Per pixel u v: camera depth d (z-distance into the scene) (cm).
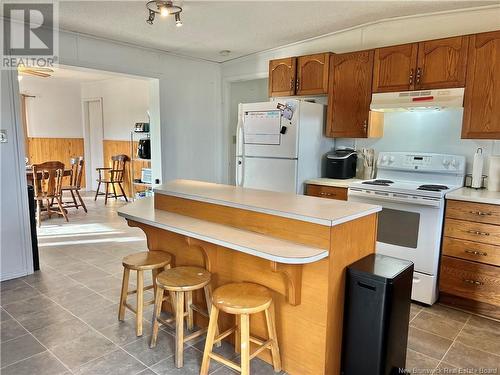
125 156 723
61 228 509
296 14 330
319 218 173
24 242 336
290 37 405
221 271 226
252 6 308
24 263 337
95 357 214
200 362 211
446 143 335
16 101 322
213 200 221
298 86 399
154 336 225
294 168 363
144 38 405
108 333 241
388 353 176
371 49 341
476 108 288
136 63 439
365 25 367
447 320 265
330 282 177
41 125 764
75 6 305
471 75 288
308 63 388
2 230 321
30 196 342
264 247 175
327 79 376
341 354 191
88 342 230
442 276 286
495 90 279
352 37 381
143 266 229
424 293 286
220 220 222
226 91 534
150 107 483
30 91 739
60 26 360
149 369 204
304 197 229
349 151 384
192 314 243
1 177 317
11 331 242
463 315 273
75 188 607
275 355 199
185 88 495
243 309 175
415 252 288
